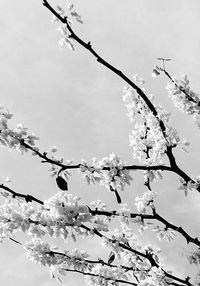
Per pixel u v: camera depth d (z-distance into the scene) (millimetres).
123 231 6402
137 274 6578
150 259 6203
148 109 6723
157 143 5859
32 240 5648
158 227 6281
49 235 4898
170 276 5988
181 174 5883
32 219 4949
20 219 4898
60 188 5043
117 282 6512
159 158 5922
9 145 5016
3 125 4977
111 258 6102
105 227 5172
